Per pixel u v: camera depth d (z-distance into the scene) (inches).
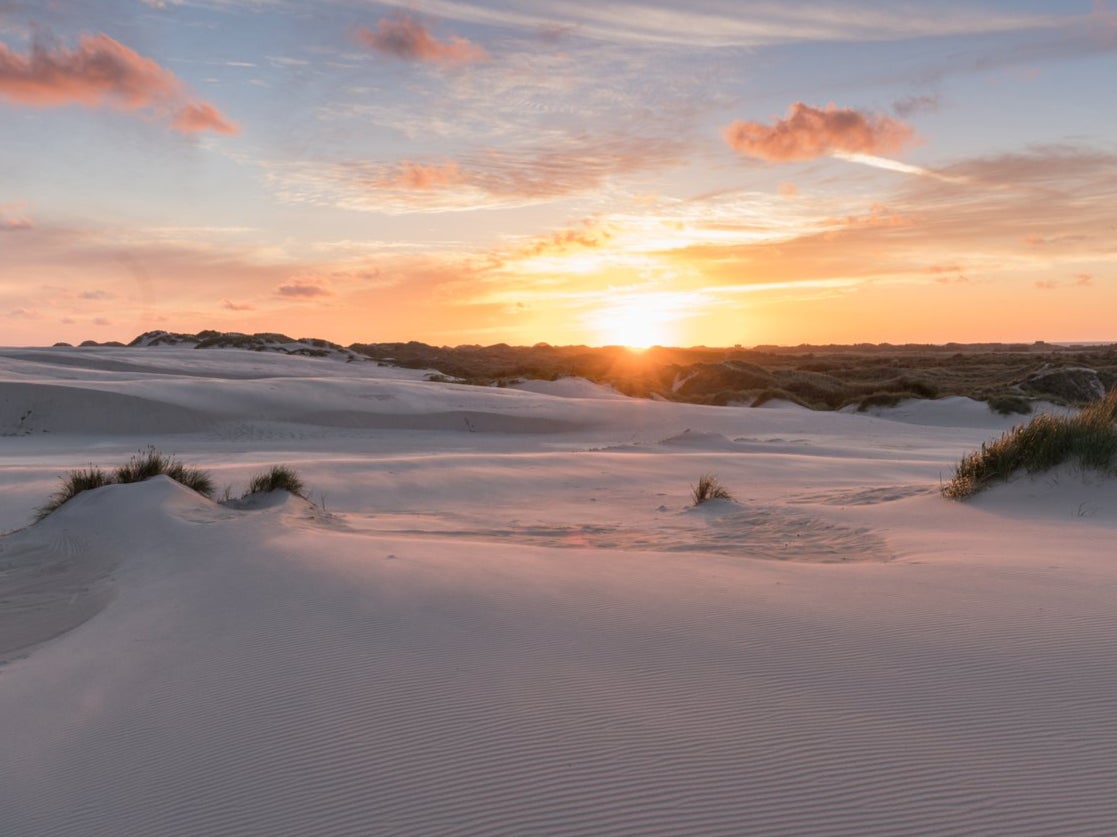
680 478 764.0
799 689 189.6
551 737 170.7
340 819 148.8
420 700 193.8
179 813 157.2
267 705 199.0
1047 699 177.9
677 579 300.4
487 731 175.5
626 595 275.7
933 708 176.4
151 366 2464.3
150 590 318.3
